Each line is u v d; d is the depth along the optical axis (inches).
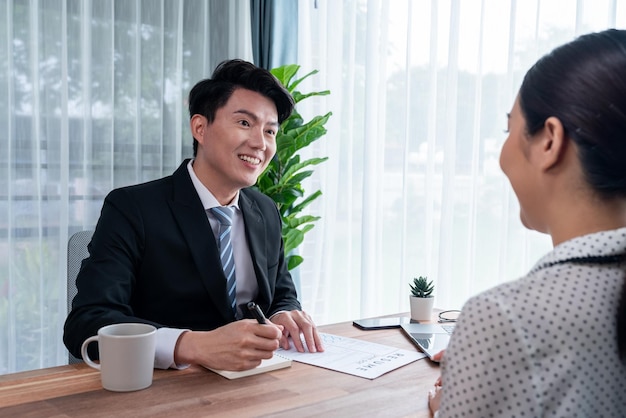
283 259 71.2
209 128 62.5
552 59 25.7
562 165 25.2
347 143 128.3
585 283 23.1
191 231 59.6
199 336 45.6
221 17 125.3
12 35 101.4
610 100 23.4
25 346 105.0
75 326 51.4
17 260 103.9
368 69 123.0
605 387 22.6
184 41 120.6
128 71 112.9
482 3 106.7
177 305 58.9
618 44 24.5
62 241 106.4
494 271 108.7
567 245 24.5
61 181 106.3
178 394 39.9
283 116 66.4
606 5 93.1
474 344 22.7
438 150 115.6
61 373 44.0
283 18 126.2
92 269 56.1
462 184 111.7
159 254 58.7
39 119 104.8
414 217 119.6
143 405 37.7
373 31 122.8
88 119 109.0
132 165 113.8
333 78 129.0
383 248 124.9
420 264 119.6
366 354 50.7
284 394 40.5
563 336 22.2
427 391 41.9
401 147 121.2
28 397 38.9
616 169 23.7
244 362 43.3
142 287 59.3
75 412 36.4
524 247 103.2
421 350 52.0
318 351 51.5
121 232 58.0
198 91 63.1
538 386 21.9
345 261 129.9
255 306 44.7
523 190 27.1
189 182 62.4
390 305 124.6
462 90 110.8
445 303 112.7
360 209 128.0
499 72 106.3
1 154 101.1
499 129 106.8
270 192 114.4
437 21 113.7
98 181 110.9
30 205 104.1
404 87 118.9
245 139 61.7
